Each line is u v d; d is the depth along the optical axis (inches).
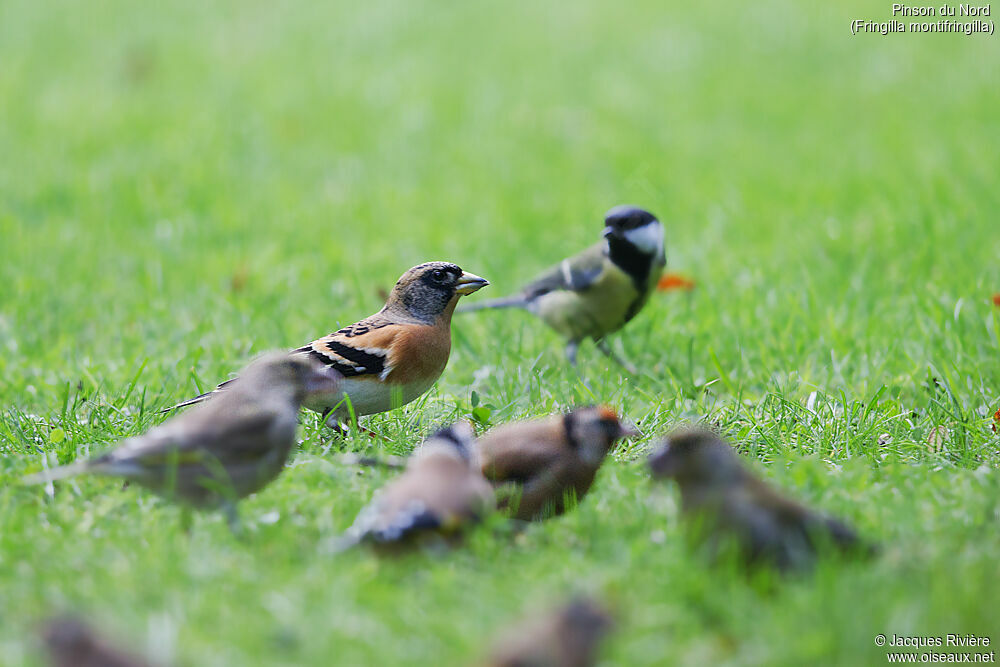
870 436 383.2
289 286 605.0
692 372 474.0
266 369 318.3
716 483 275.9
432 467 284.8
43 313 552.1
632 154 902.4
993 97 1021.8
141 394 423.5
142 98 1071.0
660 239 511.5
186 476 298.2
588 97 1080.2
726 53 1214.9
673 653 235.9
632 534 299.6
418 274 410.0
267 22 1375.5
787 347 485.4
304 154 916.0
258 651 234.5
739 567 269.6
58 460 358.3
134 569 269.9
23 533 297.3
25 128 960.3
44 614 245.4
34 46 1254.3
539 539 301.6
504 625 238.8
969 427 383.9
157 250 671.1
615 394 437.7
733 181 823.1
